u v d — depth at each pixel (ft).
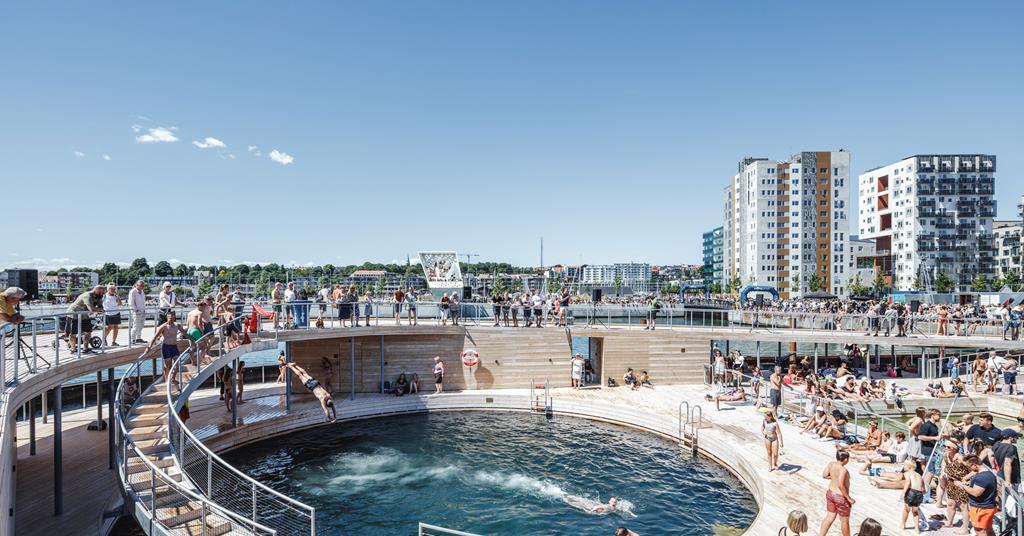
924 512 43.09
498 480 60.95
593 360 114.62
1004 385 89.76
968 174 402.31
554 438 76.69
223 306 73.72
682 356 102.89
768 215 397.39
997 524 36.76
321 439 75.77
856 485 50.60
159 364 121.29
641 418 81.25
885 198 447.01
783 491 50.31
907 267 410.72
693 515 51.90
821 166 396.98
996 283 361.10
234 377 71.87
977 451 40.22
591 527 49.65
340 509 53.47
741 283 414.41
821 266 395.34
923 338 103.24
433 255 147.13
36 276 66.90
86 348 52.31
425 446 73.10
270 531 30.81
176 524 34.53
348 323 97.04
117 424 41.55
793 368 94.68
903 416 84.99
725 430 70.74
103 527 44.50
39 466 56.24
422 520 51.13
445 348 98.63
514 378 99.60
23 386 37.60
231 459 67.36
